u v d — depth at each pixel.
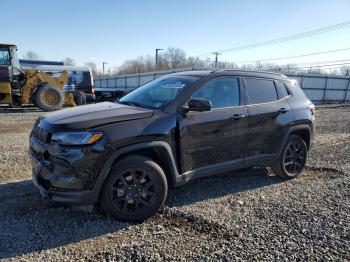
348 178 5.78
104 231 3.63
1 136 9.34
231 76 4.89
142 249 3.28
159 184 3.99
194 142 4.34
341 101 36.22
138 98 4.72
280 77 5.71
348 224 3.94
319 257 3.23
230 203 4.50
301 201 4.62
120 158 3.83
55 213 4.04
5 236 3.46
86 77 22.27
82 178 3.60
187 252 3.25
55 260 3.07
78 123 3.66
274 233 3.67
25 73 17.39
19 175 5.48
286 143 5.50
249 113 4.90
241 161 4.92
